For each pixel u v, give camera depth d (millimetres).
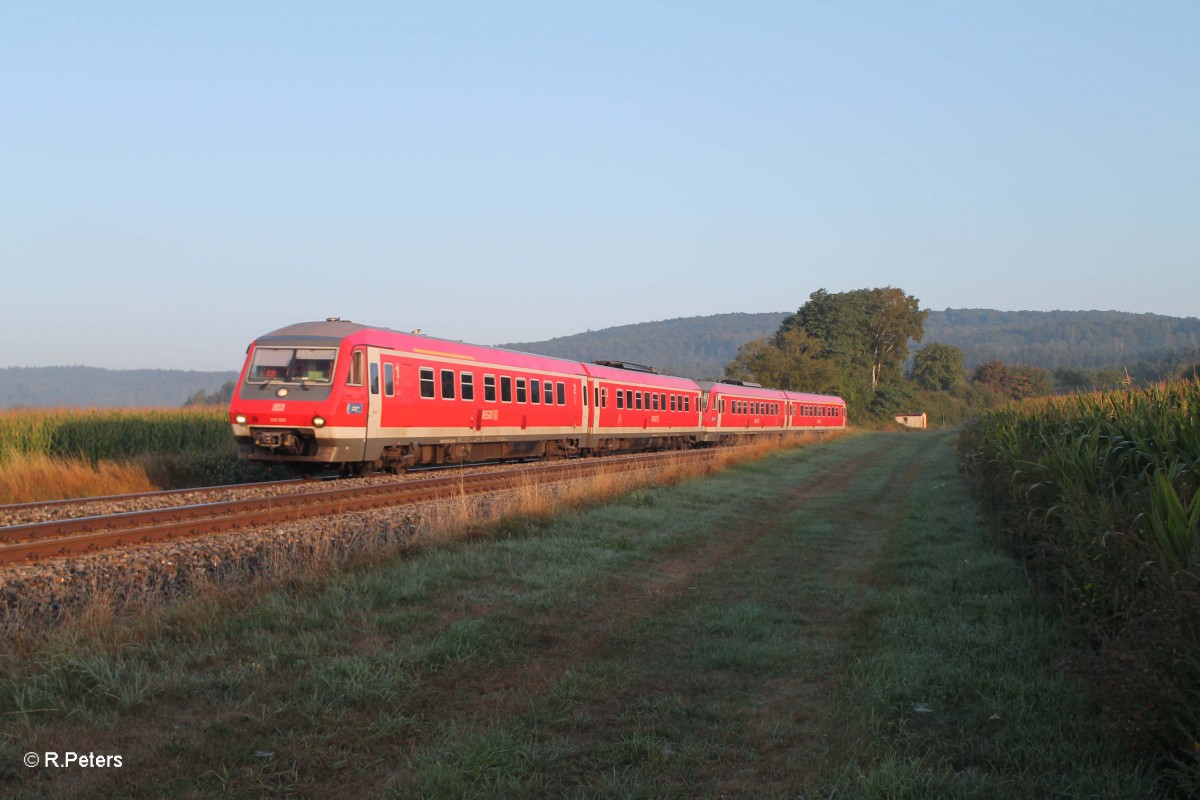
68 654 6246
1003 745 5414
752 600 9547
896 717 5984
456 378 21781
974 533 14383
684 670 7082
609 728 5801
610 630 8133
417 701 6078
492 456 24375
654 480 19719
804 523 15797
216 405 30984
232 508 13883
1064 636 7516
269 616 7621
